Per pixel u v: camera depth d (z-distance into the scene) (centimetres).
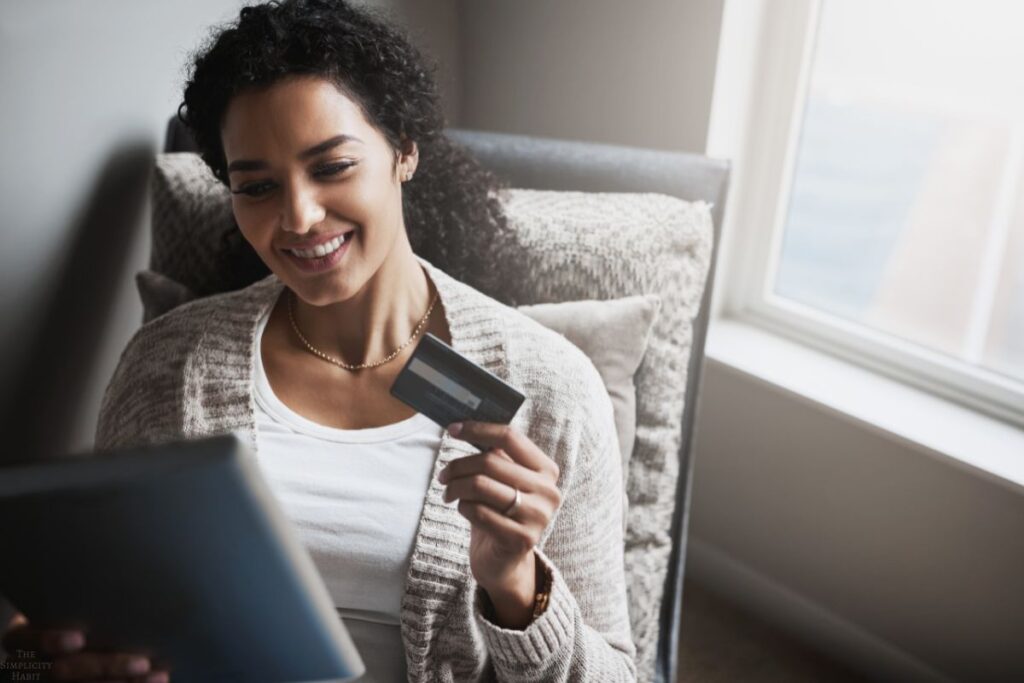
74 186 132
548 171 138
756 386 172
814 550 174
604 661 97
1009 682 155
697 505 190
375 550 99
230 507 64
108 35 130
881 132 168
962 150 162
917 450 152
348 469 101
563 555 104
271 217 95
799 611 179
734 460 180
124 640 74
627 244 127
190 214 132
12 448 134
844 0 166
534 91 183
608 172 136
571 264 127
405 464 101
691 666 173
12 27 119
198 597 69
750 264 183
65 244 133
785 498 175
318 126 92
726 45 159
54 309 134
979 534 152
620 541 109
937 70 161
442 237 123
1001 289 161
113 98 133
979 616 156
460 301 109
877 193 171
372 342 105
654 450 127
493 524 84
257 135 92
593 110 177
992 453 149
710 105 163
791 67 166
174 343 109
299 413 105
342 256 96
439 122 112
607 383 121
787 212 179
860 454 162
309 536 99
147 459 63
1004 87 155
